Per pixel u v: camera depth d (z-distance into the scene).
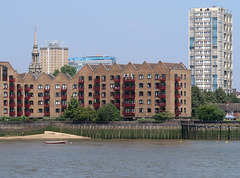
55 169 151.75
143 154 179.62
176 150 189.75
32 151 189.75
